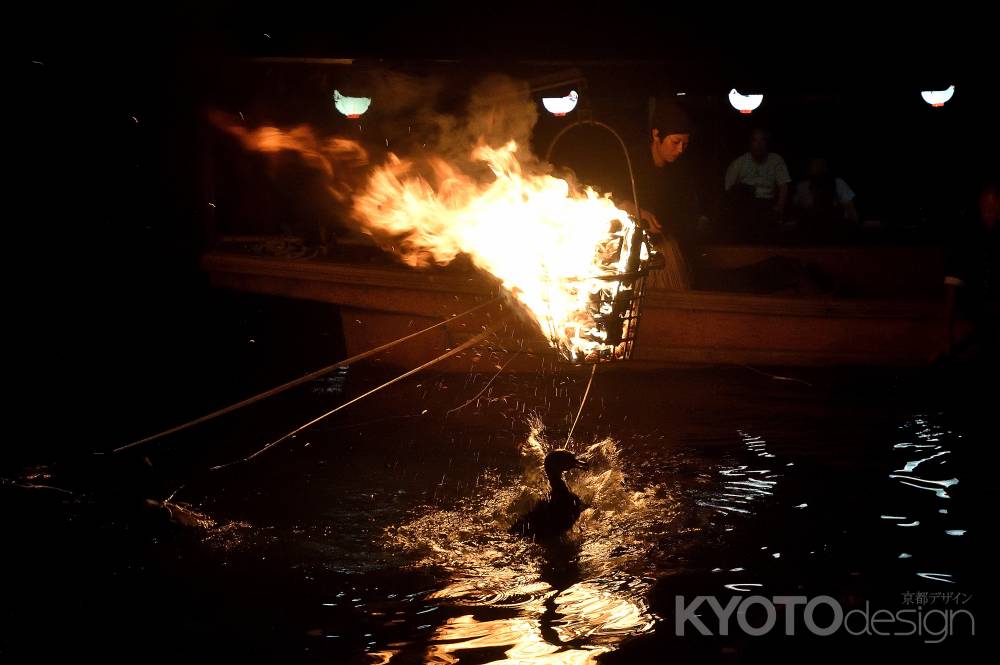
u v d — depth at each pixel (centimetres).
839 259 1164
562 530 536
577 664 388
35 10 1220
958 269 901
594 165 1302
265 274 1023
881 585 454
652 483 612
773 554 494
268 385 965
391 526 554
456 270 991
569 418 790
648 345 952
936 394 839
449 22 1162
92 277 1295
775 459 656
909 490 584
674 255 977
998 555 482
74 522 539
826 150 1522
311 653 402
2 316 1233
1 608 448
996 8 1144
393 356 1001
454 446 716
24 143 1280
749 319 942
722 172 1496
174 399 912
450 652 400
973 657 388
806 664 387
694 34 1194
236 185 1274
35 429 807
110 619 436
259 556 510
